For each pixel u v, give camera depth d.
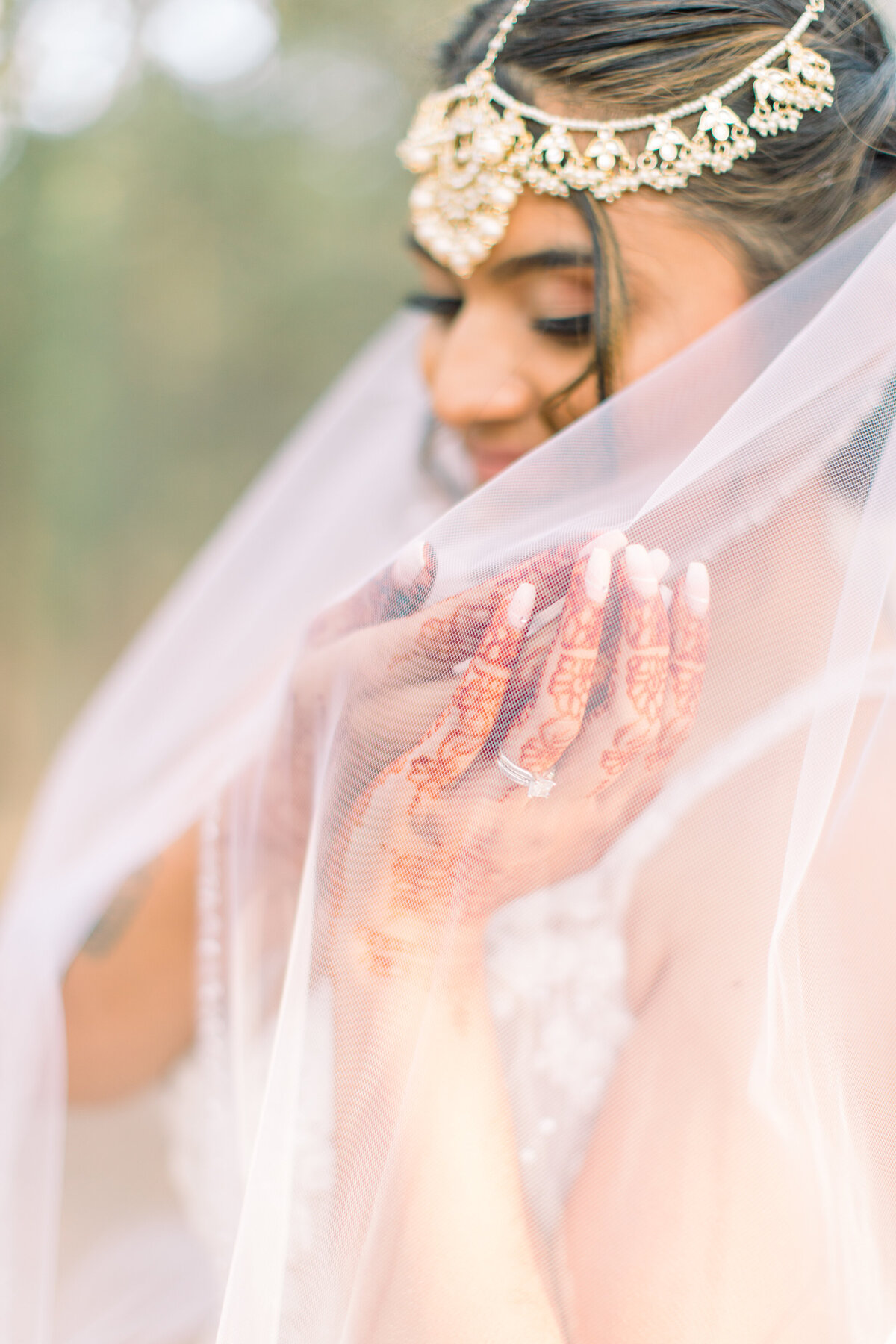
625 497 0.69
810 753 0.65
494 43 0.75
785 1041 0.64
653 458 0.71
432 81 0.89
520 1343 0.60
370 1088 0.64
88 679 4.51
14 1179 0.93
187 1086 0.93
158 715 1.06
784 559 0.68
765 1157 0.63
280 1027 0.65
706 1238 0.63
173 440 5.08
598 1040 0.70
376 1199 0.62
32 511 4.68
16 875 1.09
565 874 0.69
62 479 4.75
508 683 0.62
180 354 5.02
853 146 0.74
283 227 4.83
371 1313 0.61
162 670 1.08
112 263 4.65
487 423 0.79
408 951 0.65
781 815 0.68
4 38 3.15
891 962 0.63
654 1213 0.65
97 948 0.95
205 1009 0.82
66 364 4.67
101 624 4.76
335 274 5.05
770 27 0.73
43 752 3.98
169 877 0.94
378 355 1.20
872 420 0.67
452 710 0.62
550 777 0.62
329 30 3.87
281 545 1.14
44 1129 0.94
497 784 0.63
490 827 0.64
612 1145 0.68
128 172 4.31
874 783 0.67
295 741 0.73
